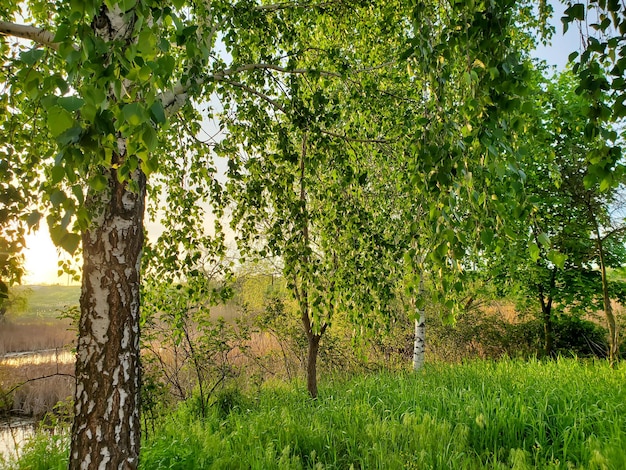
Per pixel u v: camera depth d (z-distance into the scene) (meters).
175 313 5.30
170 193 4.93
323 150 4.04
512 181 2.31
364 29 4.89
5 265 2.14
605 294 8.05
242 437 4.58
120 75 1.43
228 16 3.98
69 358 11.43
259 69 4.32
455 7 2.28
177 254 4.73
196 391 6.71
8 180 2.43
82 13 1.31
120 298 2.61
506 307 11.55
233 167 4.54
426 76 2.48
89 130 1.25
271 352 9.17
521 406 4.73
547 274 8.71
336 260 4.62
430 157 2.23
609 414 4.65
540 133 2.96
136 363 2.69
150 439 4.83
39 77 1.40
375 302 4.46
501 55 2.08
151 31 1.36
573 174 7.81
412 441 4.25
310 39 5.22
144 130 1.31
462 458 3.90
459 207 2.78
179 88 3.33
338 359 8.66
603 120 2.03
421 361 7.95
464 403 5.23
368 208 5.11
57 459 4.49
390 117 4.76
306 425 4.99
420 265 2.70
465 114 2.23
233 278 5.07
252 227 4.80
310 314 4.45
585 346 10.14
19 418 7.77
